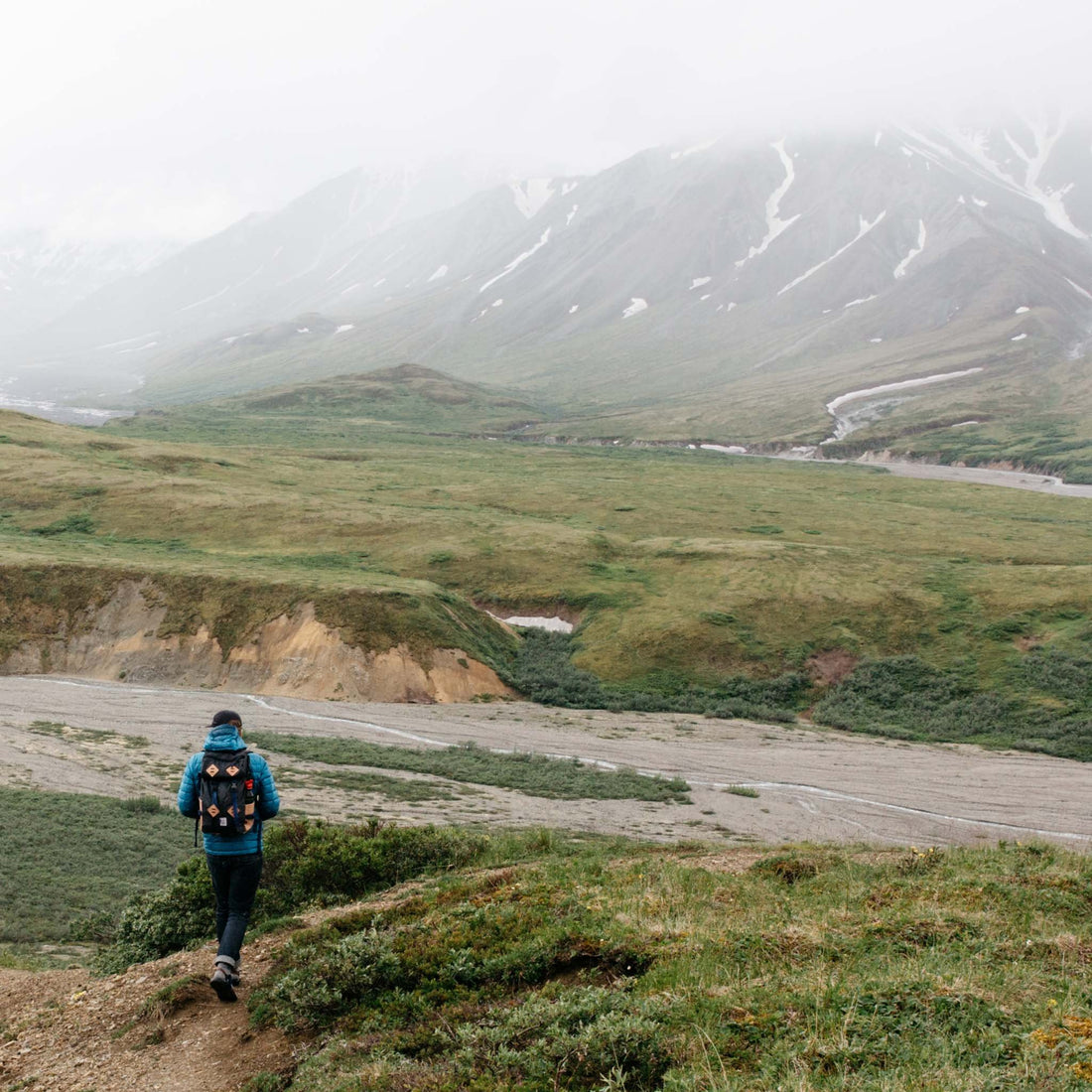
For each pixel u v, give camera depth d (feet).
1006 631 242.17
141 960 40.01
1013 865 46.29
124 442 479.82
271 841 47.32
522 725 198.39
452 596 263.29
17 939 74.08
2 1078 27.99
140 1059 27.73
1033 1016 22.80
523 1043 23.27
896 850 55.67
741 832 120.26
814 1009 23.50
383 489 436.35
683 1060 21.49
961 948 29.71
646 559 314.35
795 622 258.16
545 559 309.22
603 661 247.09
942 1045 20.89
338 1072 24.32
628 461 604.08
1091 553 341.62
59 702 190.80
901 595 268.82
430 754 161.48
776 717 216.13
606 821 122.72
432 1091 21.84
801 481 522.06
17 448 428.56
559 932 30.81
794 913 34.88
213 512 350.02
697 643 248.32
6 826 105.19
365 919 36.32
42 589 250.98
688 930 31.22
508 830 109.81
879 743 195.72
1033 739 196.54
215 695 213.46
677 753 176.45
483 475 503.20
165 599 248.93
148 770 140.87
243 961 34.06
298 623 236.02
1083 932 32.68
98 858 98.12
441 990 28.17
